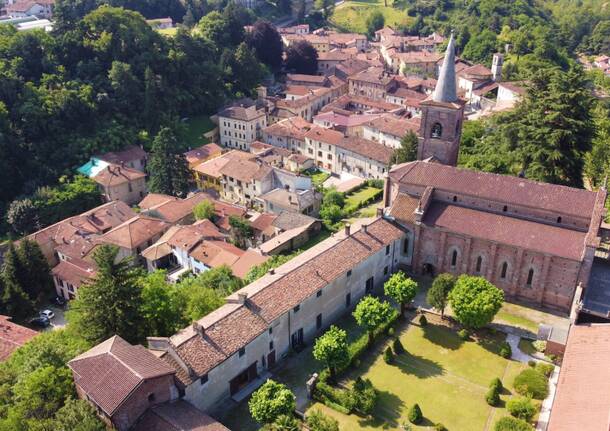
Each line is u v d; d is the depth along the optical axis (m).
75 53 171.62
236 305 67.44
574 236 76.19
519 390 64.06
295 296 70.81
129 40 179.25
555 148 99.75
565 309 78.06
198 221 120.00
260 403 56.75
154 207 128.12
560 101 100.38
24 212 127.44
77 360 58.31
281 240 107.69
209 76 198.00
